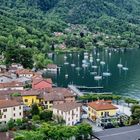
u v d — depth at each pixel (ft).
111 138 446.19
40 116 515.91
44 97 576.20
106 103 555.69
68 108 513.04
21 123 486.79
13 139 409.08
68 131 431.02
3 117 496.64
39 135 411.13
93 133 460.96
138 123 524.93
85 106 604.08
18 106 511.81
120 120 534.37
